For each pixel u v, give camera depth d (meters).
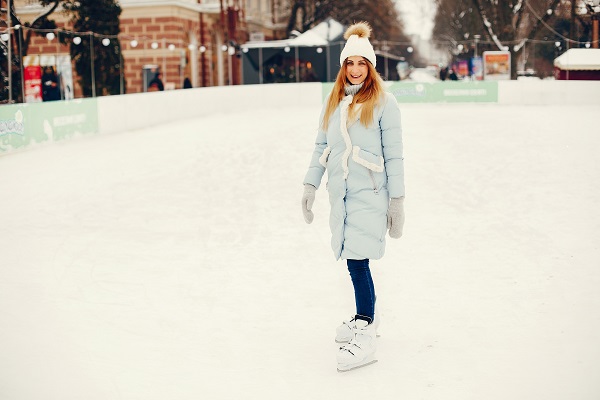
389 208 3.74
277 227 7.15
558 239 6.30
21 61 18.94
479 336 4.00
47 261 5.88
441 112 21.75
